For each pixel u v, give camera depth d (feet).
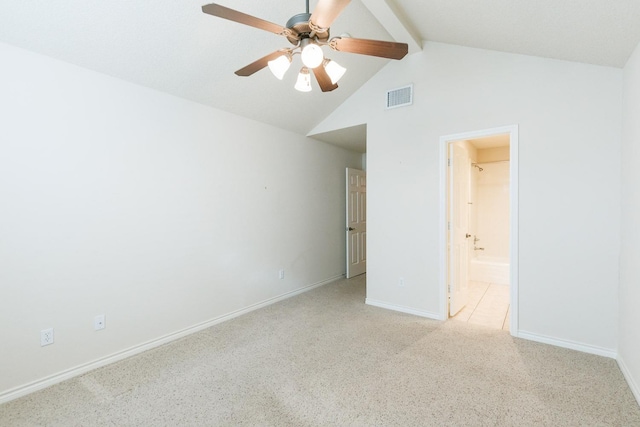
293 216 13.52
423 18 8.62
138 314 8.39
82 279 7.35
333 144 15.84
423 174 10.62
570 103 8.11
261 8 7.33
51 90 6.83
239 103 10.44
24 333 6.52
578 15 5.87
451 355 7.98
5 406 6.11
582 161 7.97
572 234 8.13
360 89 12.07
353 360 7.79
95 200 7.54
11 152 6.32
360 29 9.09
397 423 5.51
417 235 10.82
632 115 6.68
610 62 7.38
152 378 7.08
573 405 5.93
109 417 5.75
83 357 7.38
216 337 9.31
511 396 6.23
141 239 8.43
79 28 6.38
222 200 10.57
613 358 7.66
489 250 17.29
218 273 10.46
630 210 6.73
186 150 9.49
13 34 6.14
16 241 6.40
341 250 16.66
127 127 8.11
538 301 8.65
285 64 5.77
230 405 6.07
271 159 12.43
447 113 10.08
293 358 7.93
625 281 7.03
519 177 8.80
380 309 11.59
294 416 5.74
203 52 7.93
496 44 8.70
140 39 7.04
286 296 13.16
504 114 9.04
